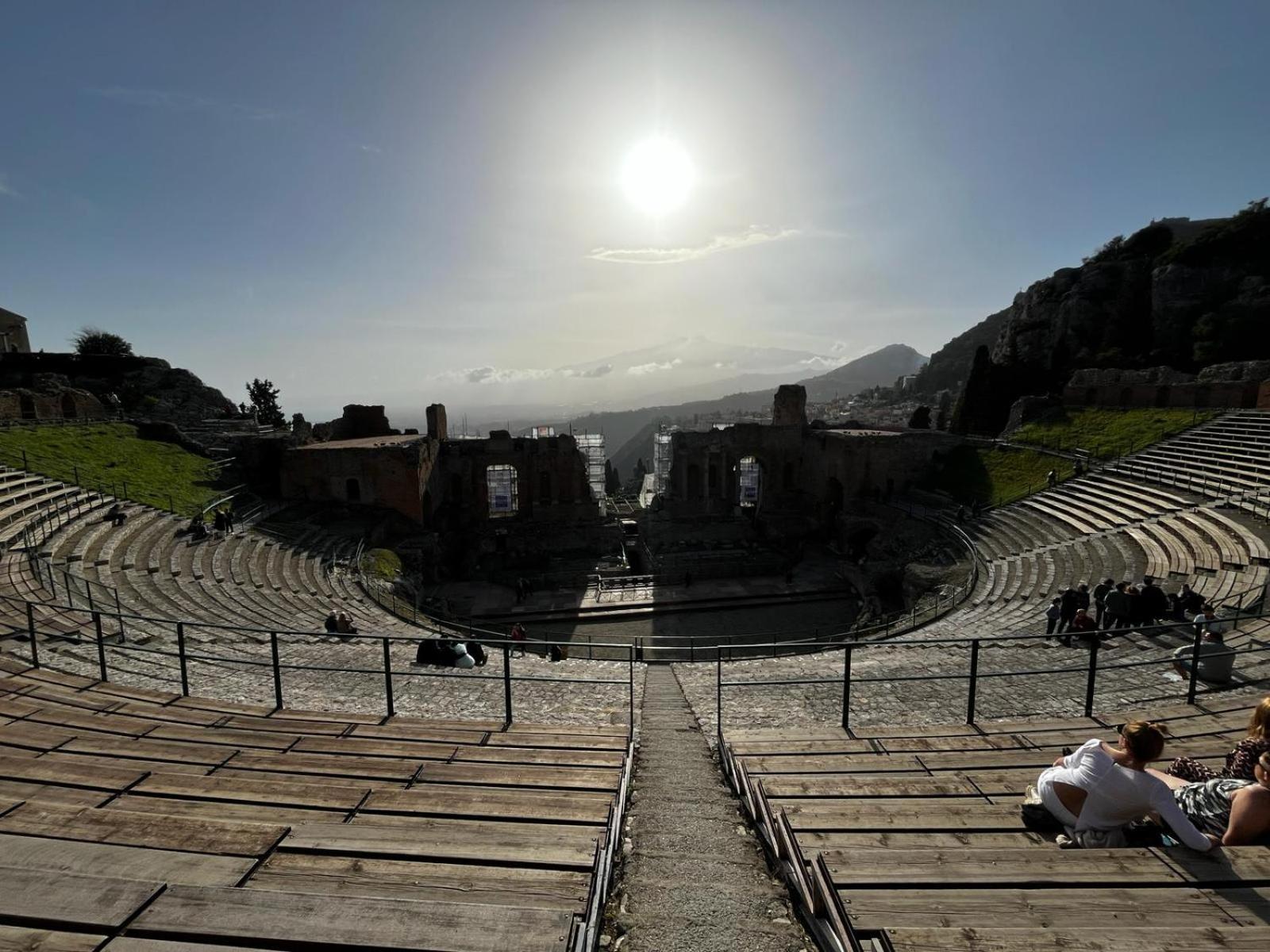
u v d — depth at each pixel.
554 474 54.88
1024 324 79.12
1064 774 6.10
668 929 5.57
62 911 3.88
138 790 6.80
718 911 5.84
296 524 39.31
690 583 45.22
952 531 42.62
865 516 51.69
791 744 9.62
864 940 4.37
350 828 5.70
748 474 86.31
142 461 40.50
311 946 3.76
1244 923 4.36
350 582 32.91
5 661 12.32
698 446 58.31
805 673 18.83
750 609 41.41
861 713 14.25
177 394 69.25
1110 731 9.64
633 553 54.06
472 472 53.81
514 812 6.61
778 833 6.62
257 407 77.06
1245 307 61.31
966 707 14.36
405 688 15.82
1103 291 73.12
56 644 16.22
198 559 29.20
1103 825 5.73
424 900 4.21
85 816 5.44
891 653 22.44
